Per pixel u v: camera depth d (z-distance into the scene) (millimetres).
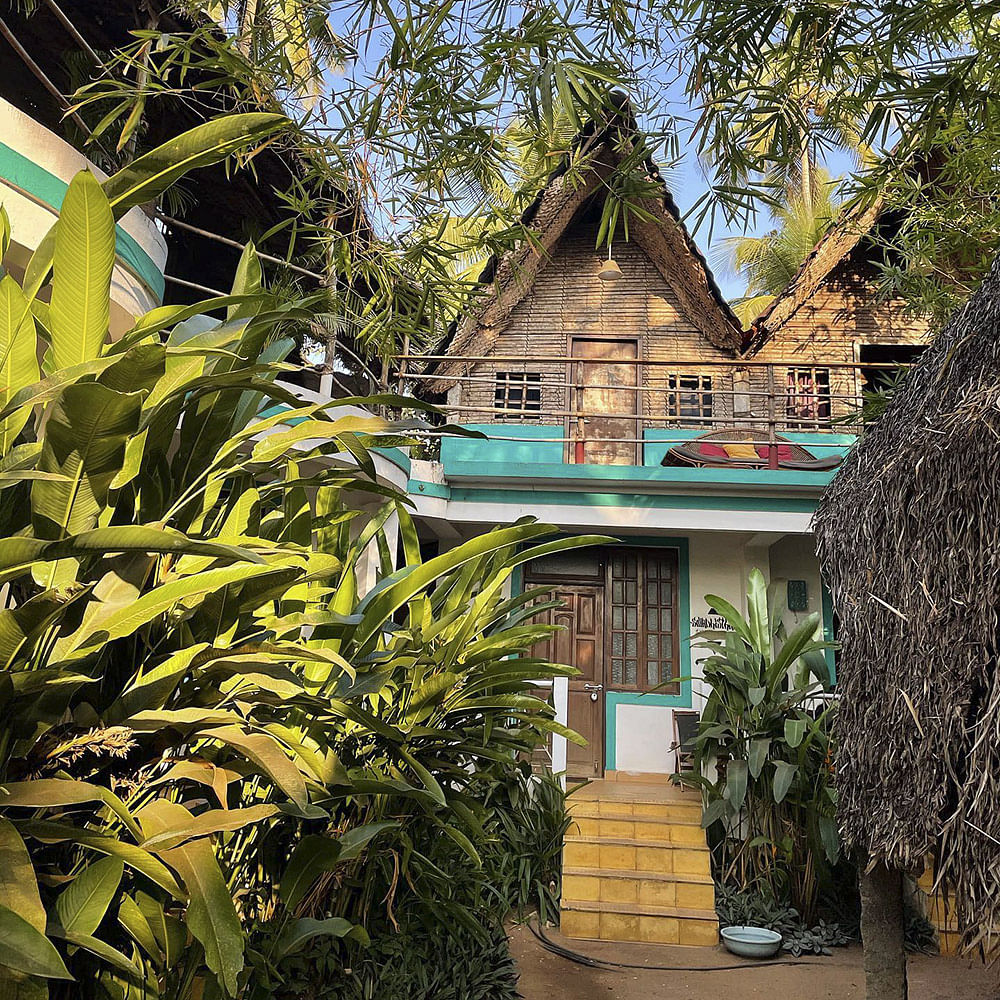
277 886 2422
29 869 1264
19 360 1485
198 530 1924
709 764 6031
